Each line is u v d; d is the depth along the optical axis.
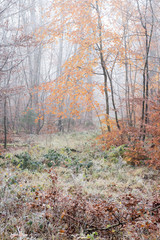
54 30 11.70
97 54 12.01
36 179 6.21
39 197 4.06
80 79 11.93
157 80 11.27
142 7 10.97
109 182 6.42
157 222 3.37
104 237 3.47
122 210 3.74
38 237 3.36
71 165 7.92
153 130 7.36
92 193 5.37
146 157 8.11
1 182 4.82
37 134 15.62
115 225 3.48
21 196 4.48
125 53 11.09
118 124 10.75
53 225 3.58
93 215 3.75
